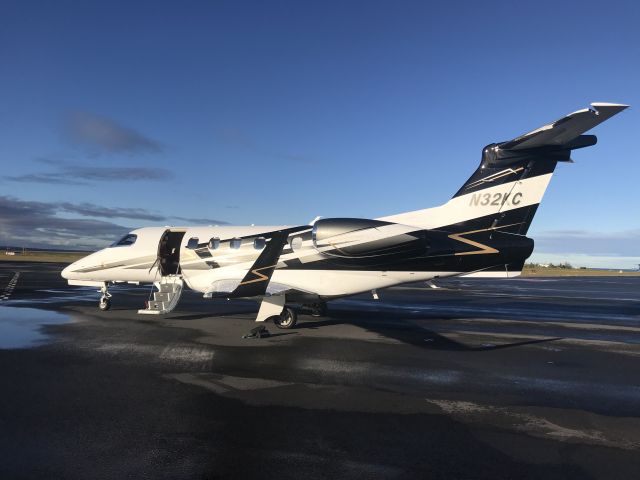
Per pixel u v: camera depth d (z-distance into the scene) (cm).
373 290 1333
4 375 721
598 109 867
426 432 520
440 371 800
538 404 628
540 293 2811
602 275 7312
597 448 485
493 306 1942
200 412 570
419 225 1277
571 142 1166
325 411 583
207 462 434
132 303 1758
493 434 518
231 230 1461
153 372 753
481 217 1245
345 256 1200
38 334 1079
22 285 2612
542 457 461
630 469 437
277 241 1077
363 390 676
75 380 697
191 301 1877
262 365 816
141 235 1519
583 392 687
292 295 1268
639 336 1210
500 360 897
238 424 532
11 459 434
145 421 536
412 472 423
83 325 1219
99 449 458
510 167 1229
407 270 1277
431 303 2041
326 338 1093
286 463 436
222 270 1419
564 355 955
